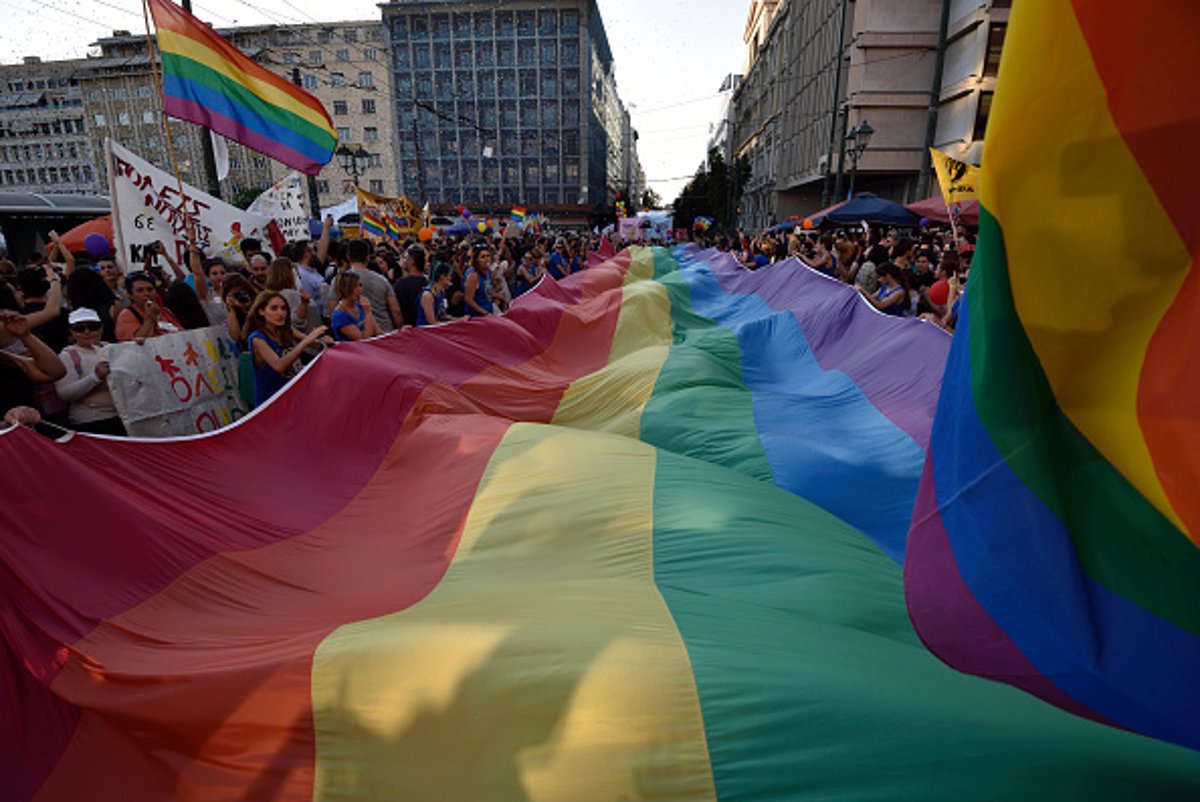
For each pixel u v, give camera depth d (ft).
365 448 13.69
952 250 30.94
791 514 10.41
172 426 14.23
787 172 160.35
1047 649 4.34
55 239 21.33
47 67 250.78
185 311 16.67
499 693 5.94
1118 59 3.95
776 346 22.40
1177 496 3.93
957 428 4.79
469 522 10.62
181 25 19.01
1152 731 4.07
